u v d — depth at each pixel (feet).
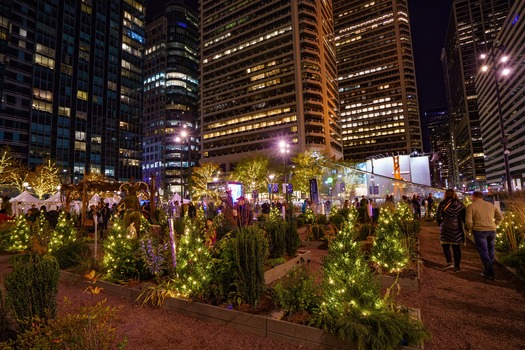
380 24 506.89
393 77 493.36
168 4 494.18
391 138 485.97
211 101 376.27
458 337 13.56
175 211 71.36
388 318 12.28
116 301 19.16
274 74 334.03
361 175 126.00
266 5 345.51
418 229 36.94
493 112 346.54
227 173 342.64
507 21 281.33
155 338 14.17
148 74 480.64
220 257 19.53
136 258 21.99
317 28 337.93
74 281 22.97
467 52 526.16
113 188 62.95
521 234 28.35
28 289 12.38
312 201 83.10
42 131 261.03
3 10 238.27
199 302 16.71
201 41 392.88
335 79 381.40
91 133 299.17
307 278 16.28
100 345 10.48
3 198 56.34
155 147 458.09
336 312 13.28
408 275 21.09
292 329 13.47
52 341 9.84
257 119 338.13
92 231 55.36
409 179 127.65
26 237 37.17
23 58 252.62
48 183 167.12
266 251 17.08
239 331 14.73
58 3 283.18
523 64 253.03
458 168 615.57
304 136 310.86
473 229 22.99
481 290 19.86
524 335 13.61
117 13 337.11
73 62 291.58
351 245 20.77
